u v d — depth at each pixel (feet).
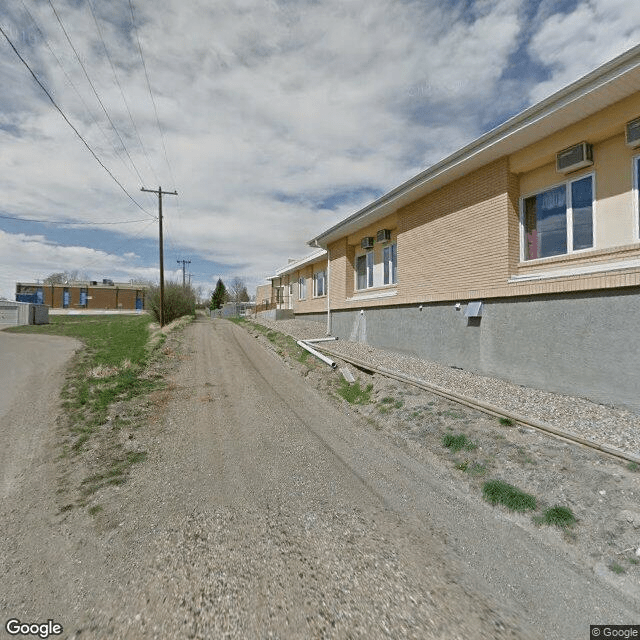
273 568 8.86
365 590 8.17
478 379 23.52
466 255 26.55
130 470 14.03
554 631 7.22
